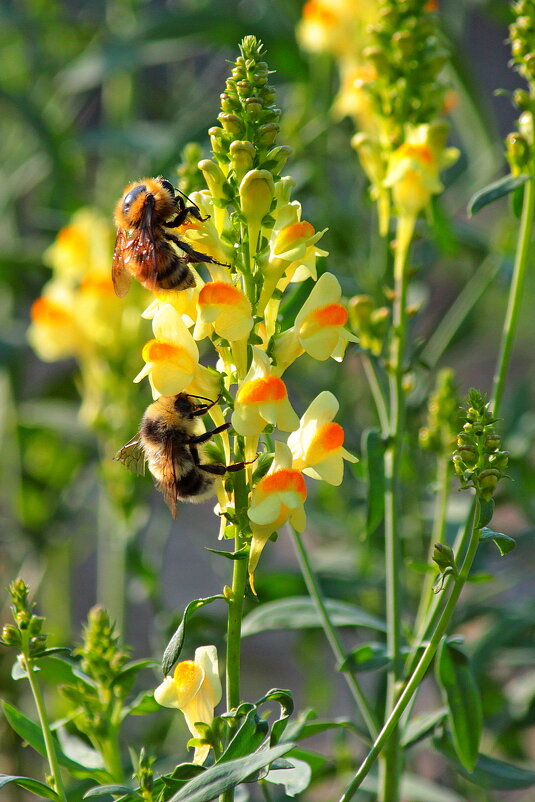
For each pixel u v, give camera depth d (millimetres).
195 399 529
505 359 544
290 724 542
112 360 632
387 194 561
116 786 505
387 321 568
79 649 536
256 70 497
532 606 620
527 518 667
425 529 633
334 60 684
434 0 563
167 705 505
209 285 495
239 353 500
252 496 495
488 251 664
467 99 679
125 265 520
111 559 688
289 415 493
